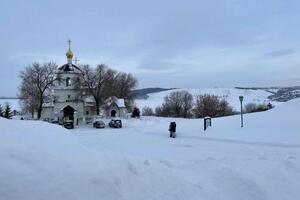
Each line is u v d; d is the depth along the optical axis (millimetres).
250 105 123562
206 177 8766
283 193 8375
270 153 19469
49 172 6258
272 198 8086
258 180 8695
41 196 5758
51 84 67562
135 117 75438
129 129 45969
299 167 10148
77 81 68125
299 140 24172
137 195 6789
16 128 7934
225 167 9398
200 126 37219
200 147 22984
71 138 8758
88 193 6176
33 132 7973
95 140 29266
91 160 7246
